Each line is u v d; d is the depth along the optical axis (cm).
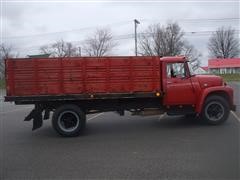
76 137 1222
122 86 1273
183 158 864
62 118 1248
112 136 1202
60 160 892
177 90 1316
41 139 1209
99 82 1264
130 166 810
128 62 1273
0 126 1548
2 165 858
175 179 709
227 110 1342
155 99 1339
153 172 759
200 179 706
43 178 743
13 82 1251
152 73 1288
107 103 1330
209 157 866
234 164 802
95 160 877
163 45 8494
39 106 1290
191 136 1138
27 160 905
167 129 1288
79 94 1259
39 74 1252
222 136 1121
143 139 1120
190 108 1341
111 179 721
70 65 1255
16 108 2584
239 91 3444
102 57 1262
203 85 1338
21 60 1248
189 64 1336
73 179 730
